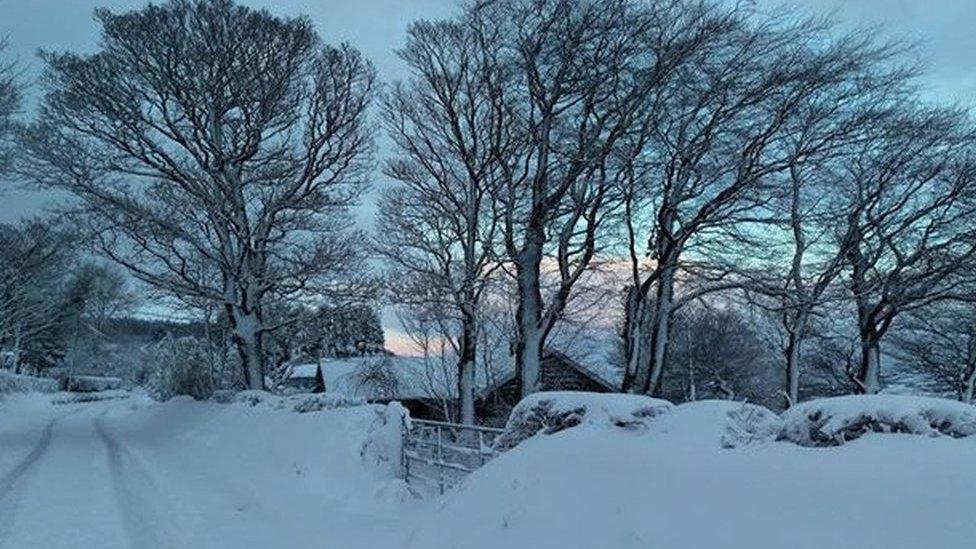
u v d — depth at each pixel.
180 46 26.41
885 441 5.25
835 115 22.55
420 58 26.58
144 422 26.97
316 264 28.83
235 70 27.56
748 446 6.04
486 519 6.96
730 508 5.09
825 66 21.50
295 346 50.09
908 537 4.06
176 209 28.47
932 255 27.62
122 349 86.00
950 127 25.08
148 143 26.84
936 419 5.36
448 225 30.05
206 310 38.59
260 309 29.58
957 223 27.45
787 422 6.06
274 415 17.05
